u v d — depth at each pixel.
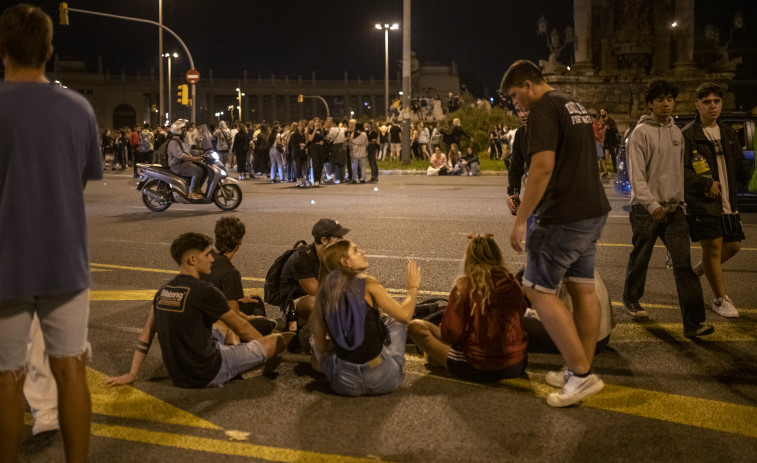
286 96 138.00
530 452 3.56
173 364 4.45
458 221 12.45
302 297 5.39
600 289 5.08
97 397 4.34
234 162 31.97
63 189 2.86
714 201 5.93
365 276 4.37
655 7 43.41
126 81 121.31
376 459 3.49
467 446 3.63
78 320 3.01
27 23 2.90
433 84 126.56
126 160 35.25
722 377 4.67
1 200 2.78
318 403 4.23
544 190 3.94
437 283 7.48
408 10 29.11
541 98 4.02
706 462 3.45
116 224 12.62
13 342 2.92
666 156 5.51
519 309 4.45
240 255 9.26
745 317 6.09
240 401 4.28
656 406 4.17
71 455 3.08
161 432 3.84
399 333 4.48
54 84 2.95
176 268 8.57
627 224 12.18
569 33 44.78
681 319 6.08
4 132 2.77
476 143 37.38
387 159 34.56
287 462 3.47
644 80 42.84
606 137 25.17
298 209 14.66
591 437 3.74
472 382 4.57
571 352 4.07
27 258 2.80
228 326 4.57
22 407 3.01
